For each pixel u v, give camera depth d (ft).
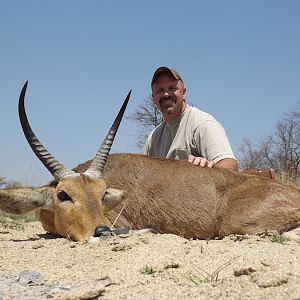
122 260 4.99
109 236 6.11
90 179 6.92
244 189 7.15
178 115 8.65
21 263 5.17
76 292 3.89
